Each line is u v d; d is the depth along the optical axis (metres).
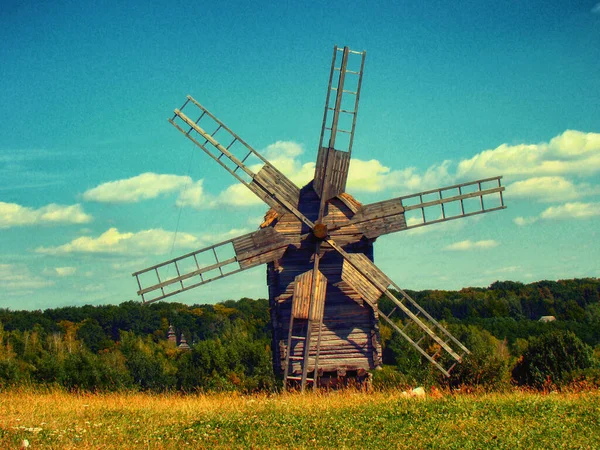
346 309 32.62
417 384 32.16
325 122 32.94
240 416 21.53
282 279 32.47
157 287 32.56
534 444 17.94
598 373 32.44
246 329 123.38
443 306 136.62
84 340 132.38
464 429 19.44
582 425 19.89
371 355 32.44
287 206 32.78
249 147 33.56
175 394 31.70
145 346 105.12
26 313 145.12
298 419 21.09
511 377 35.41
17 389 32.25
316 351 31.00
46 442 17.56
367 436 18.92
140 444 17.84
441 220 33.44
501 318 120.56
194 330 147.88
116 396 28.92
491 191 33.91
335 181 32.75
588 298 150.38
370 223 32.91
